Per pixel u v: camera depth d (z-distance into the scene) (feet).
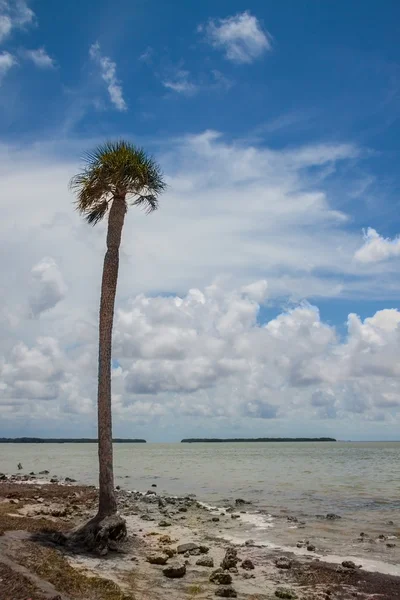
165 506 109.60
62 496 115.14
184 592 46.34
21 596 37.29
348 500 119.34
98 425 65.87
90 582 44.83
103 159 70.49
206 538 73.87
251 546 68.64
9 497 109.29
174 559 58.85
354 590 48.98
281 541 72.54
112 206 72.18
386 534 77.92
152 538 70.33
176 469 240.53
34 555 50.55
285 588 48.73
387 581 51.90
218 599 44.68
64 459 361.51
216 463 298.97
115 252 70.28
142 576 50.72
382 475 195.00
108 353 67.26
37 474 201.57
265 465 272.10
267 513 99.50
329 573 54.54
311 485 156.46
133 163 70.08
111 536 61.16
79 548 59.06
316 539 73.92
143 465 278.05
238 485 158.81
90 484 161.89
